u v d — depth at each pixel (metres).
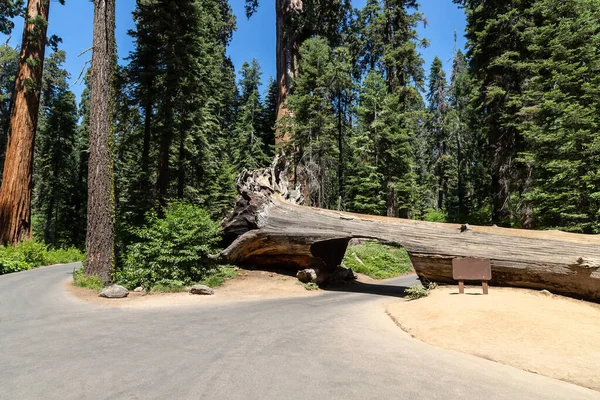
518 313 6.80
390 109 27.88
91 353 4.68
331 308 9.16
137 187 21.14
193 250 12.45
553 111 14.91
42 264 17.81
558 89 15.09
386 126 28.12
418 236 11.34
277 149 26.36
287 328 6.53
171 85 20.83
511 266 9.59
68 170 37.44
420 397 3.44
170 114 21.31
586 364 4.57
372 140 28.28
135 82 21.88
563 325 6.18
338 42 33.09
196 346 5.09
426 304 8.34
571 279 8.71
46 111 43.84
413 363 4.59
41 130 34.94
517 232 10.00
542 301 8.16
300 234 13.80
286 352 4.88
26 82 19.27
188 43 22.52
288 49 29.75
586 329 6.01
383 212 30.33
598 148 12.86
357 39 34.00
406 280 18.72
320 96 25.45
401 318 7.54
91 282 10.78
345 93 32.12
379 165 28.72
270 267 16.08
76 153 39.38
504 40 20.47
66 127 35.69
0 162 36.31
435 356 4.99
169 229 12.27
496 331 5.97
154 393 3.35
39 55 20.09
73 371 3.96
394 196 28.70
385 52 30.31
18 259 16.08
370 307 9.46
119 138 24.50
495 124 21.34
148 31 22.41
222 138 38.84
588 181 13.39
